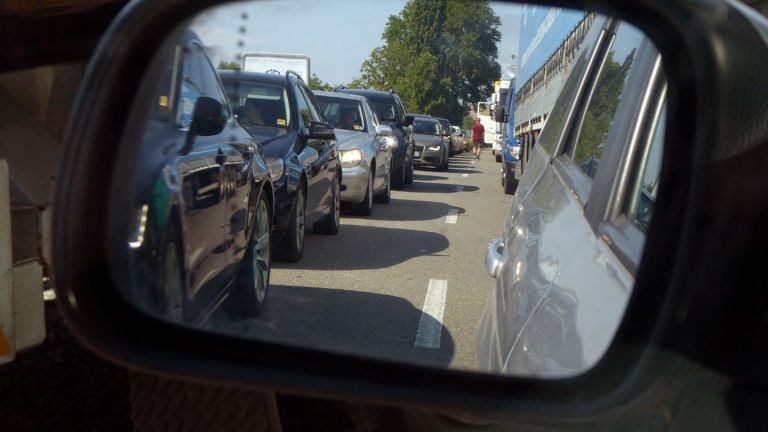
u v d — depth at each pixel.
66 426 3.14
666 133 1.46
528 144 12.32
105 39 1.94
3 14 2.91
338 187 8.01
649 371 1.26
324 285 5.48
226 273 3.16
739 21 1.33
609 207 1.82
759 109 1.23
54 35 3.00
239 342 1.62
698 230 1.25
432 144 20.52
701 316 1.22
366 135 9.93
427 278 5.91
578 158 2.52
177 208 2.48
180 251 2.47
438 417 1.84
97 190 1.84
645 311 1.31
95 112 1.85
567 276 1.76
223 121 3.31
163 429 2.28
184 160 2.69
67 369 3.66
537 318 1.78
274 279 5.59
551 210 2.36
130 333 1.77
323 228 7.93
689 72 1.39
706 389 1.20
